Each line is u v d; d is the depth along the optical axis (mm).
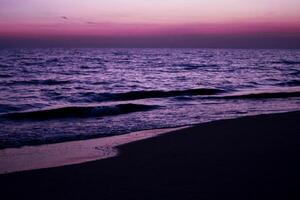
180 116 17953
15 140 12586
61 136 13305
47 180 7625
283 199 5918
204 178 7184
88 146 11508
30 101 24719
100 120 17203
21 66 60250
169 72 53219
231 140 11016
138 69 59312
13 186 7289
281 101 23781
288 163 8047
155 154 9719
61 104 23875
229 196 6141
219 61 89812
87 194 6672
